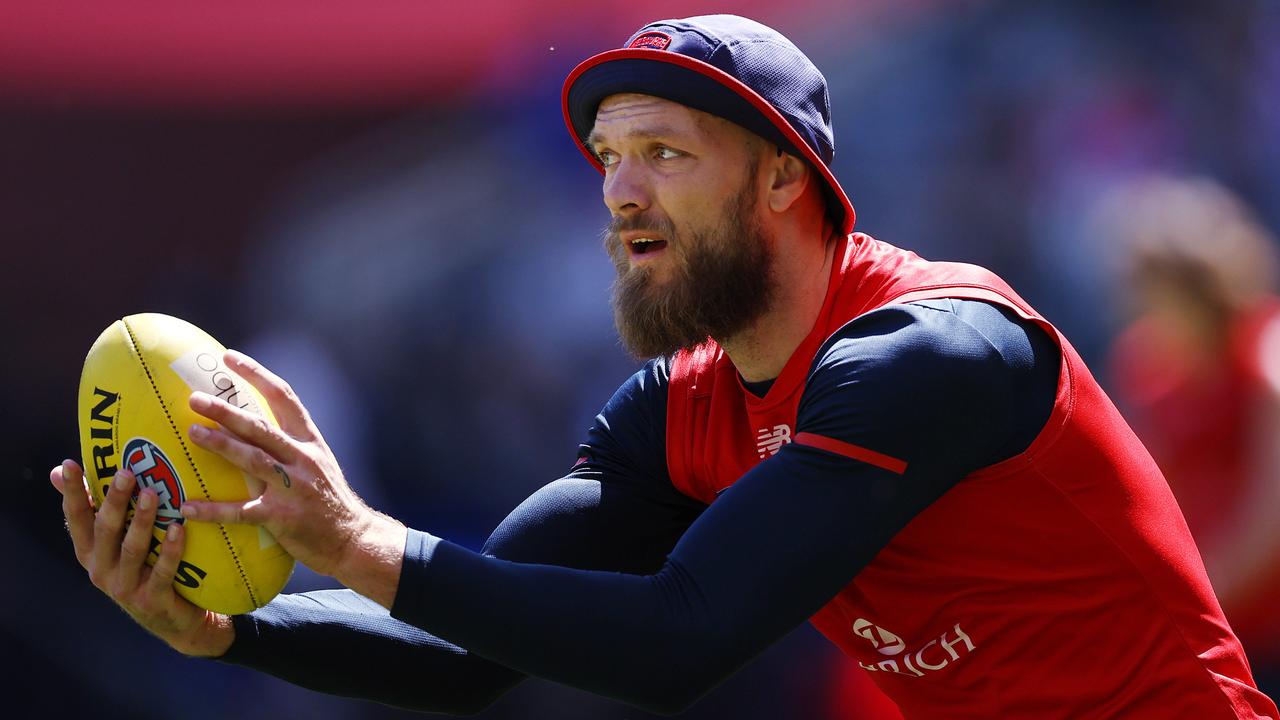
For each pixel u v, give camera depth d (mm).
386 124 22547
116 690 19203
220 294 22031
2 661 19203
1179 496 12750
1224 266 12648
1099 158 25031
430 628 6051
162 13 21250
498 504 20375
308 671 7359
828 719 17734
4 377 21375
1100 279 23109
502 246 22094
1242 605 12422
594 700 18094
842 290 7328
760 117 6949
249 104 22031
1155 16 26109
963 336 6504
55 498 20812
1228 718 6965
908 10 25000
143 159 21891
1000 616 6934
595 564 8039
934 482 6414
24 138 21453
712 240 7062
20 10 20750
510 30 22406
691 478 7895
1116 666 6941
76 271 21781
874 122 24906
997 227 24531
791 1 24500
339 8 21781
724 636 5996
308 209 22344
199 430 5852
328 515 5965
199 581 6336
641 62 6980
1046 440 6727
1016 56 25312
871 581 7113
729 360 7828
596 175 22516
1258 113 25922
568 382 21219
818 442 6277
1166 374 12969
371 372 21328
